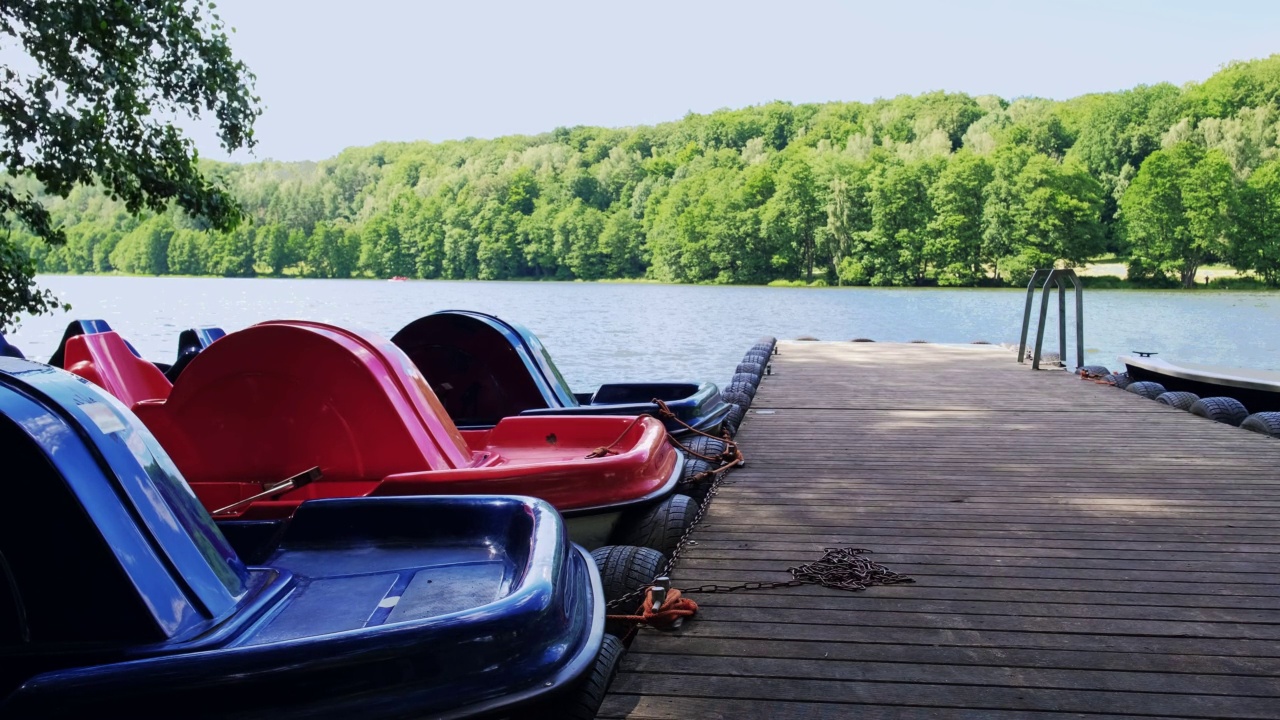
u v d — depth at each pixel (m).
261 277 106.12
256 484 4.28
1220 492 5.17
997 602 3.44
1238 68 81.94
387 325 32.47
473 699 2.05
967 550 4.08
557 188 111.12
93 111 8.91
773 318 35.25
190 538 2.45
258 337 4.27
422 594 2.56
